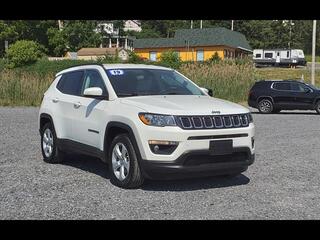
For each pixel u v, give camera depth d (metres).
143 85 7.95
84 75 8.62
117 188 7.21
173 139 6.59
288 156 10.27
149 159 6.71
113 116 7.30
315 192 7.09
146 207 6.21
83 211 6.04
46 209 6.12
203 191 7.07
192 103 7.12
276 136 13.76
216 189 7.21
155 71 8.45
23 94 26.38
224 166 6.88
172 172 6.63
